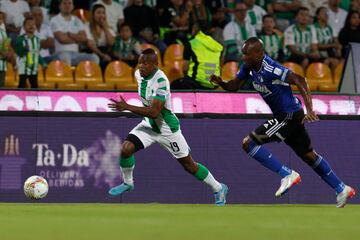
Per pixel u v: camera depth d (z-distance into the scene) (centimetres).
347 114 3706
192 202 3569
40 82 4594
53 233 1692
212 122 3609
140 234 1669
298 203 3628
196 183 3575
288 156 3634
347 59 4072
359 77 4019
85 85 4650
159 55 4875
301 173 3638
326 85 4944
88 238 1570
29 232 1722
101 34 4884
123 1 5041
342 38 5278
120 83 4691
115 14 4991
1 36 4466
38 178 3128
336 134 3678
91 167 3534
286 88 2958
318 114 3675
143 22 5003
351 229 1897
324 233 1758
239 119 3628
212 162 3603
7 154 3488
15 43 4766
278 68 2894
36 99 3550
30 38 4525
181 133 3359
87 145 3541
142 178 3544
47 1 4922
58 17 4831
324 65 4981
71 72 4662
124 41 4853
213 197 3575
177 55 4838
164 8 5072
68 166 3522
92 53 4853
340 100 3734
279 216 2397
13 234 1661
